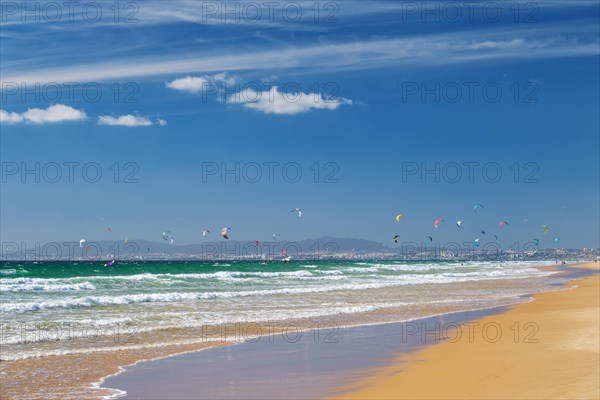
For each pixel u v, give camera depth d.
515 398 9.98
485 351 15.55
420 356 15.45
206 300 31.72
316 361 14.95
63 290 37.91
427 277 69.56
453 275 77.38
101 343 17.53
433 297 36.09
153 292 37.50
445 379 12.05
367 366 14.16
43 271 65.38
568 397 9.80
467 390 10.88
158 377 13.12
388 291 41.47
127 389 12.02
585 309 26.92
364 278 63.44
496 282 58.72
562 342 16.09
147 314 24.42
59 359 15.10
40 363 14.57
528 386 10.82
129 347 16.97
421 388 11.34
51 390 11.94
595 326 19.53
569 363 12.84
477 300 33.81
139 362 14.88
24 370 13.77
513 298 35.50
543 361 13.27
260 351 16.52
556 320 22.03
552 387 10.60
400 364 14.34
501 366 13.02
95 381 12.73
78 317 22.98
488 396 10.27
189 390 11.87
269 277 61.00
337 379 12.69
